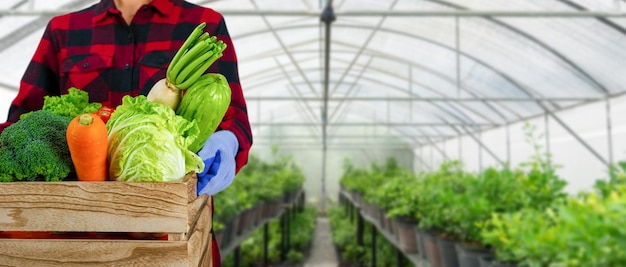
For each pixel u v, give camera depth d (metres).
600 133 7.41
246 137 1.04
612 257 1.62
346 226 11.07
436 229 3.66
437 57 8.36
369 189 7.71
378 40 8.29
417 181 5.75
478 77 8.65
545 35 6.06
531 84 7.90
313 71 11.22
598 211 1.75
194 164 0.78
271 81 11.93
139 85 1.21
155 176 0.73
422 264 3.97
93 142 0.69
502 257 2.54
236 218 4.92
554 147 8.89
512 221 2.54
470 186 3.60
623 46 5.56
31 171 0.73
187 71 0.82
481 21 6.26
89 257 0.69
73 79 1.21
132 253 0.69
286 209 9.80
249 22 7.03
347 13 5.34
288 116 17.50
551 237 1.99
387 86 11.95
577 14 4.93
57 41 1.25
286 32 7.81
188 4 1.29
